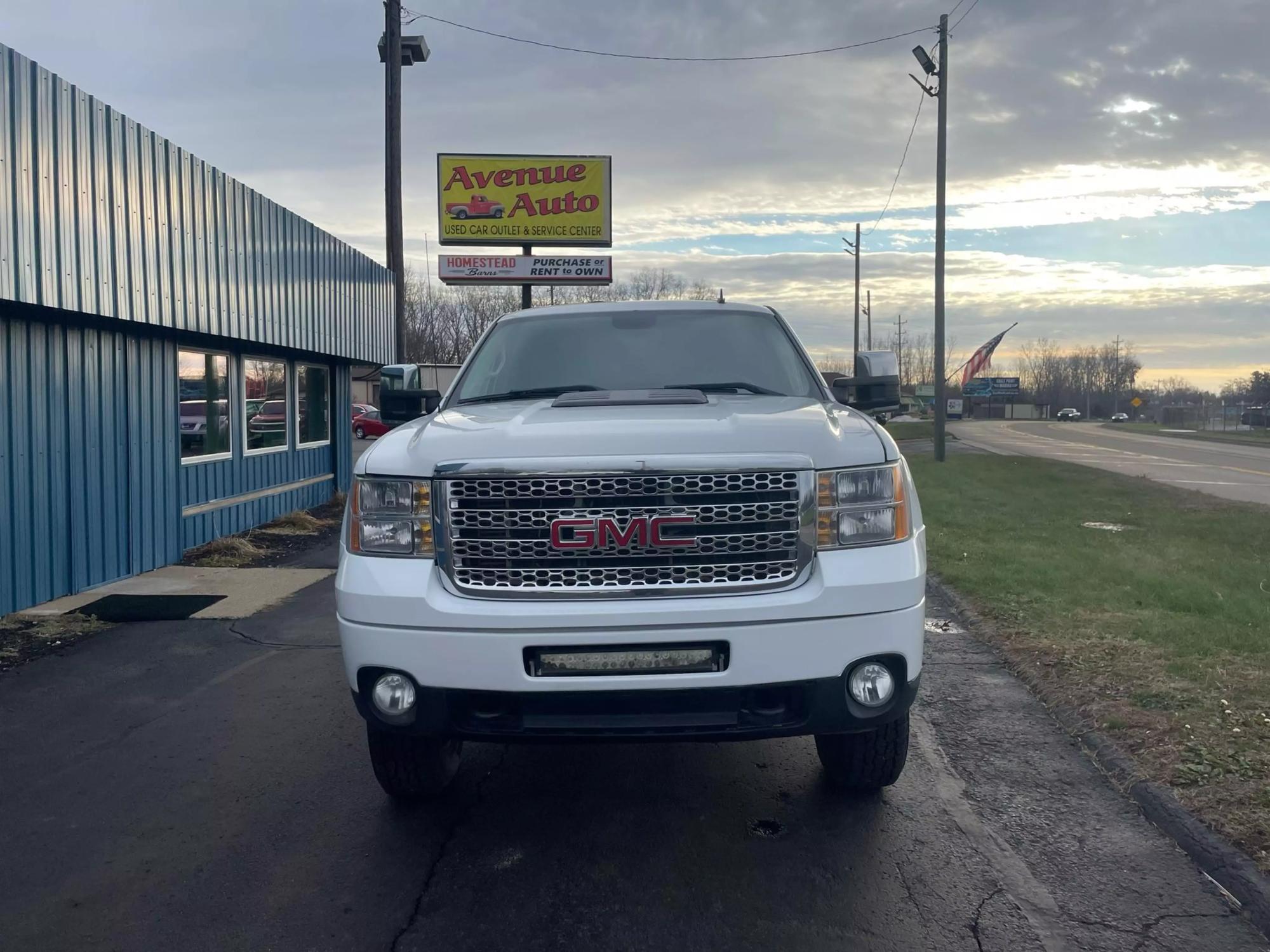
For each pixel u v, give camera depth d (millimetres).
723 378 4719
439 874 3516
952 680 5797
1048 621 6879
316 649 6715
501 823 3951
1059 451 37156
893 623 3285
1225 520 13469
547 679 3205
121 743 4906
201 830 3910
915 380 121250
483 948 3033
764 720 3299
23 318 7754
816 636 3225
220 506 11461
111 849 3740
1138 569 8992
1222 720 4668
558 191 25484
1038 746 4715
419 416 5031
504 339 5133
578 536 3236
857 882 3412
